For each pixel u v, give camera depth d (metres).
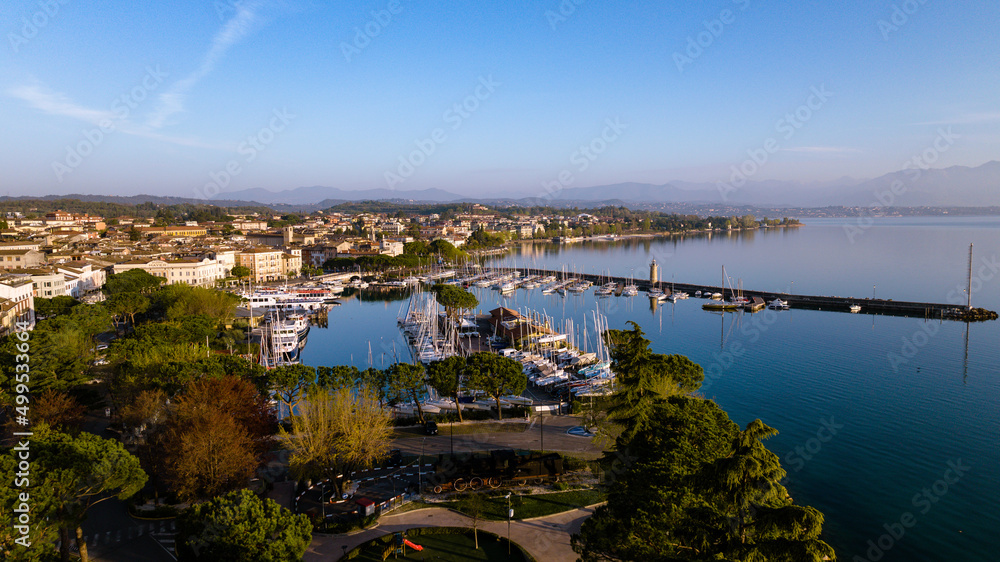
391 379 94.19
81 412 84.44
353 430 71.44
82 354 108.56
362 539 60.88
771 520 37.28
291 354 163.50
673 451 49.44
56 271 186.38
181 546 48.22
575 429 93.75
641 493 47.12
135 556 57.03
